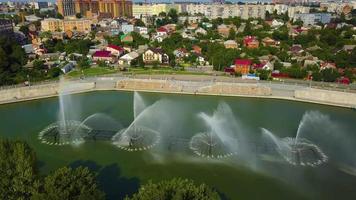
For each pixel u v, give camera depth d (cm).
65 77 14562
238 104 11781
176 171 6981
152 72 15775
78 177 4550
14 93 12031
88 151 7881
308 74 14925
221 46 19288
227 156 7688
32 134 8875
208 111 10956
